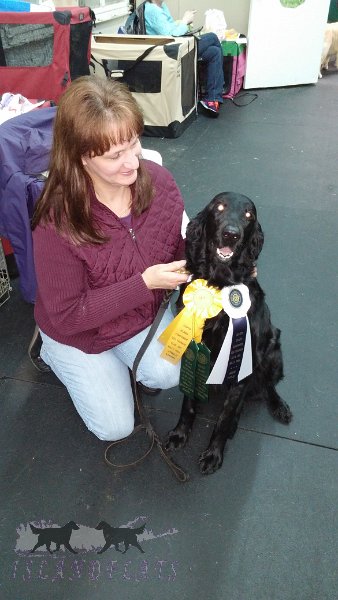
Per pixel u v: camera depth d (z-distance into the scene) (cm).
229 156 404
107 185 125
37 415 184
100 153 111
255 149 418
